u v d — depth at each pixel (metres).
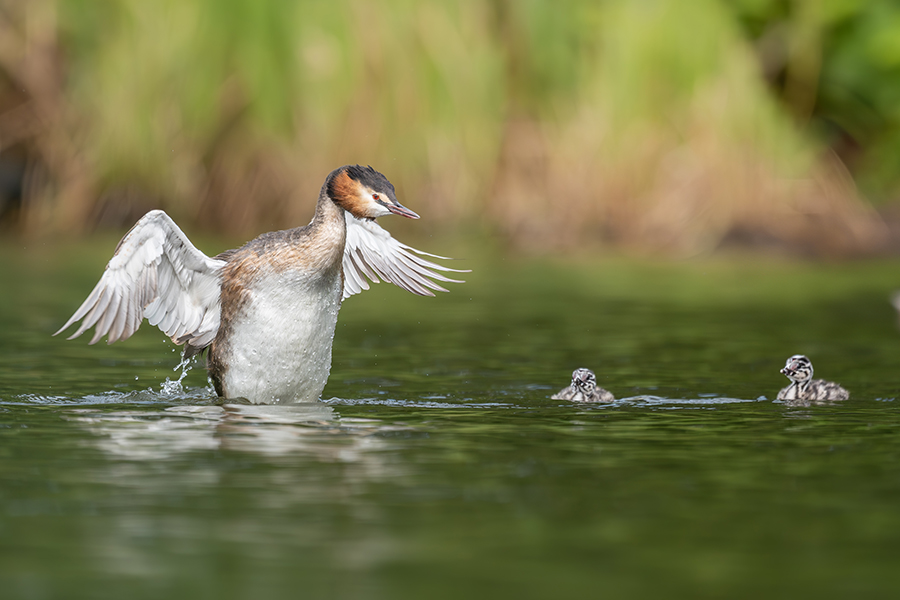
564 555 6.26
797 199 27.75
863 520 6.91
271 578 5.88
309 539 6.48
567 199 27.48
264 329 10.90
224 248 23.45
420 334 16.39
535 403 11.12
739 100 27.33
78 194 27.52
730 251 26.84
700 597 5.67
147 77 27.33
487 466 8.21
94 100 27.52
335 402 11.09
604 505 7.21
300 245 10.96
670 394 11.80
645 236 27.14
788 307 19.19
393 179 27.23
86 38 27.69
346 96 27.08
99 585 5.78
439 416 10.30
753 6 31.89
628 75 27.36
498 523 6.80
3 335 15.44
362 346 15.24
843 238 27.55
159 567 6.03
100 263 23.28
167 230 10.61
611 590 5.75
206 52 27.36
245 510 7.00
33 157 27.77
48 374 12.59
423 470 8.06
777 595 5.69
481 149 27.47
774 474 8.02
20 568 6.00
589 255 26.58
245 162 27.38
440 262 24.72
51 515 6.88
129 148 27.31
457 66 27.39
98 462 8.18
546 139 27.91
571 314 18.38
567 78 28.23
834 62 32.03
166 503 7.14
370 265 12.81
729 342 15.70
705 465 8.30
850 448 8.92
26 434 9.16
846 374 13.20
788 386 11.84
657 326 17.11
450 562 6.13
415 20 27.44
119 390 11.61
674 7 27.41
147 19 27.47
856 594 5.71
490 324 17.36
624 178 27.22
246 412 10.38
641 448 8.89
